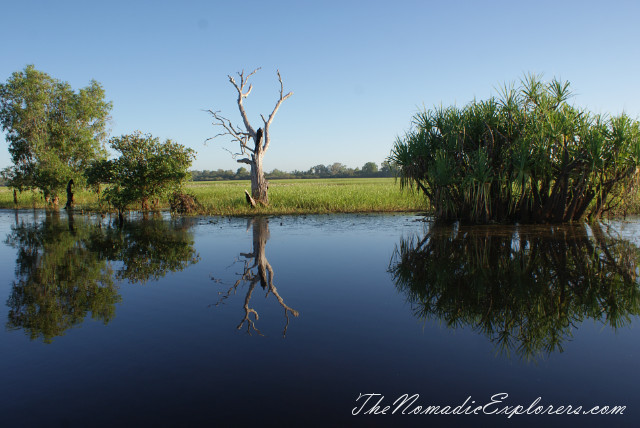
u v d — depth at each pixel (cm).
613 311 642
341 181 8231
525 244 1181
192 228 1669
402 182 1769
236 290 775
